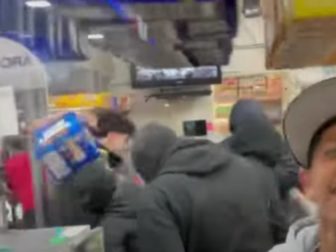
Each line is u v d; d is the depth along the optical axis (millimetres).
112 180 1832
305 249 1085
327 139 724
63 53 1873
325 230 687
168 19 1413
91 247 1175
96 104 3555
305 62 821
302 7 548
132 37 1772
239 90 7836
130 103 7711
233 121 2189
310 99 772
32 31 1612
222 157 1854
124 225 1850
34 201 1324
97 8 1439
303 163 802
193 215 1740
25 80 1340
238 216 1789
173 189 1766
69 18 1609
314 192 710
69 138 1281
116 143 2650
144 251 1758
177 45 1770
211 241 1753
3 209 1236
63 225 1430
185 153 1836
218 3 1320
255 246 1812
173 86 7840
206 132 6582
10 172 1286
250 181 1881
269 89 7383
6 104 1289
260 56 7465
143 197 1793
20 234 1137
